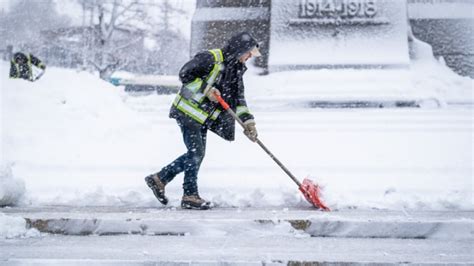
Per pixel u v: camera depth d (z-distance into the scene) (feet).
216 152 33.91
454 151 34.58
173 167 22.13
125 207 22.57
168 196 24.41
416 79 79.05
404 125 44.93
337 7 87.71
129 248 16.80
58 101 37.06
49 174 28.50
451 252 16.46
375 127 43.62
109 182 27.09
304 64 86.12
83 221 18.98
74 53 162.20
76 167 29.78
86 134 34.60
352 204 22.34
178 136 37.06
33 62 43.09
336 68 85.40
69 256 15.61
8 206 22.85
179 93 22.21
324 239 18.37
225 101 22.44
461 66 97.60
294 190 23.49
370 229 18.70
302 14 88.53
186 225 18.90
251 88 79.20
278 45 88.22
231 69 22.24
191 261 15.02
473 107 69.82
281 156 33.04
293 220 18.95
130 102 72.54
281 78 80.48
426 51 89.40
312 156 33.09
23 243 17.52
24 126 34.22
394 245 17.48
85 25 158.20
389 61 83.97
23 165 29.89
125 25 160.66
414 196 23.27
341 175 28.53
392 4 87.15
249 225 18.93
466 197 23.52
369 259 15.40
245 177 28.07
